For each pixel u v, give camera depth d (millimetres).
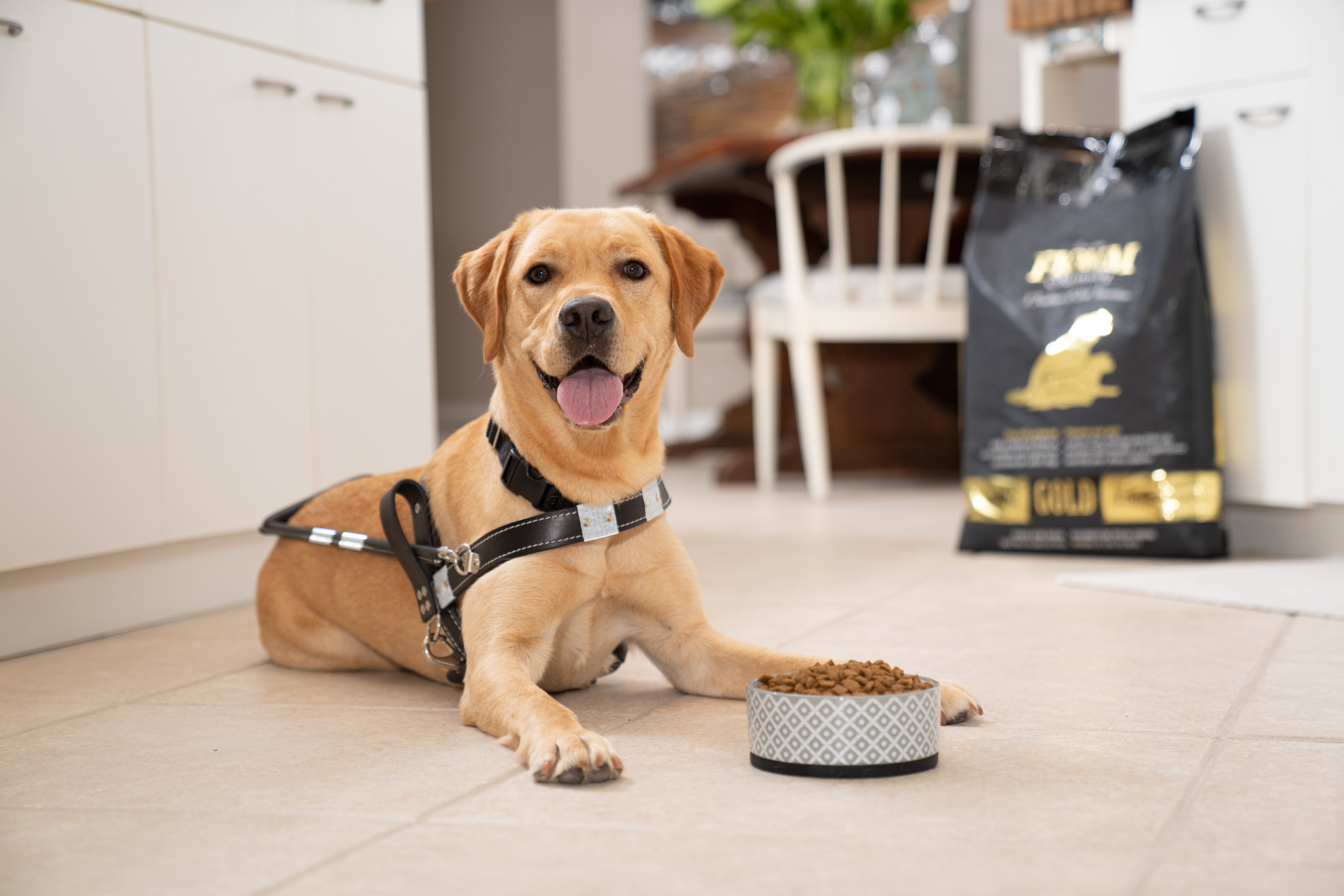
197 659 1904
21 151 1880
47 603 1986
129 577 2141
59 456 1952
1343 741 1312
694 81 8039
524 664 1447
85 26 1978
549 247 1495
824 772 1209
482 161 8000
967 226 4492
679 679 1633
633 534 1541
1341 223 2523
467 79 7969
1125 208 2689
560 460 1490
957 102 7383
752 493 4320
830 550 2924
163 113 2121
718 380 8008
